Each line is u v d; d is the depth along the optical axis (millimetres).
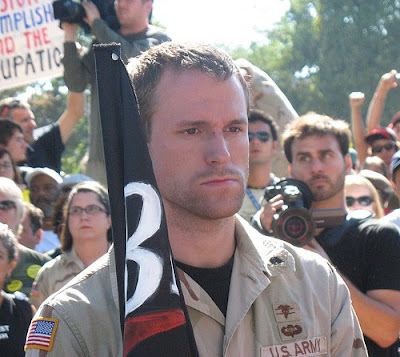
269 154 5352
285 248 2412
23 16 6566
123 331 2078
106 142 2143
